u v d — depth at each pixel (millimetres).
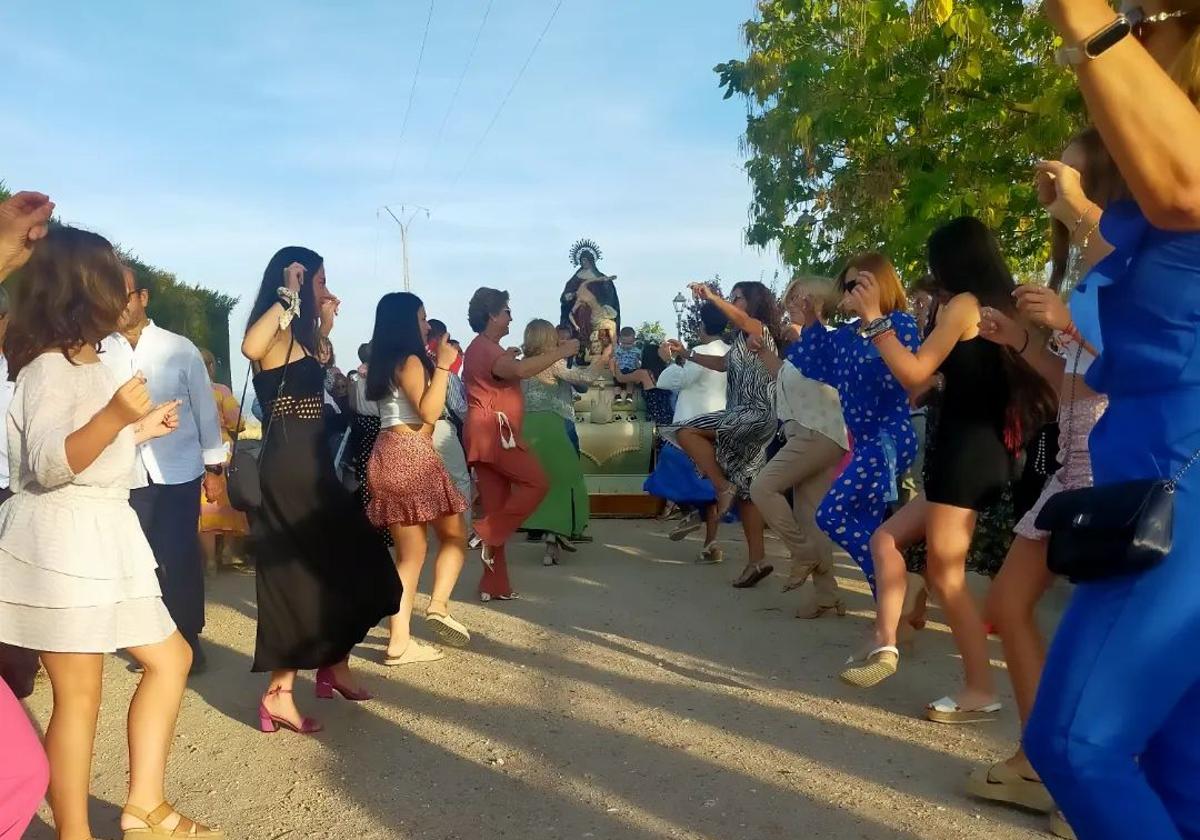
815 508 6387
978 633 4488
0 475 4961
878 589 4648
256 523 4551
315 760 4242
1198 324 2006
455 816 3666
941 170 8453
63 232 3164
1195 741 2094
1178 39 2090
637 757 4188
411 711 4824
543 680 5277
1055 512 2137
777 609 6809
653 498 11500
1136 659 2010
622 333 13945
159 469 5262
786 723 4562
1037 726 2129
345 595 4570
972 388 4258
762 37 11273
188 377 5355
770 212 11109
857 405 5422
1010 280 4270
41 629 3047
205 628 6555
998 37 8781
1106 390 2178
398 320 5328
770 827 3523
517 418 7098
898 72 8672
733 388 7641
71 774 3145
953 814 3607
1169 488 2002
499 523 7086
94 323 3102
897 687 5066
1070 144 3254
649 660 5633
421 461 5418
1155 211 1911
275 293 4621
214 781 4039
